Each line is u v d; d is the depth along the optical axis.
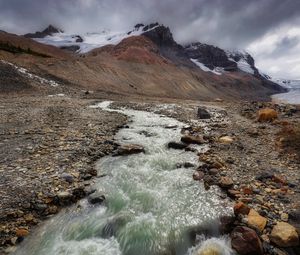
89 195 8.95
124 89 56.25
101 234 7.31
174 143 13.92
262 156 12.17
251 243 6.42
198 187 9.54
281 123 17.72
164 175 10.56
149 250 6.75
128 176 10.41
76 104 26.03
